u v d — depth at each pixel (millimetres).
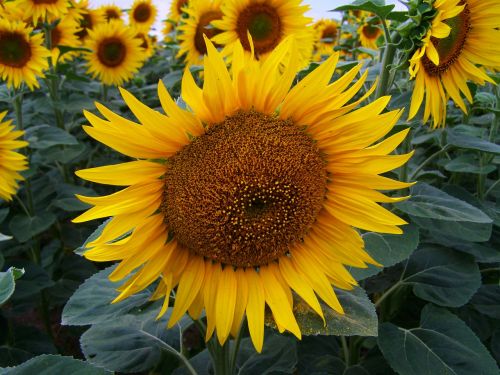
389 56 550
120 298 346
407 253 520
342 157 386
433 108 561
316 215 397
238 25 916
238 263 389
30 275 800
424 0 503
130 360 493
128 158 1220
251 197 369
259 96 363
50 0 1016
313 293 385
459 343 512
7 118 1101
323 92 363
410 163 813
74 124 1160
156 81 1812
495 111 696
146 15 1846
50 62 1099
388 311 700
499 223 645
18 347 741
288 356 559
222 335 373
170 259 378
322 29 1739
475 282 592
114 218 352
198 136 364
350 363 634
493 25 556
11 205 1005
